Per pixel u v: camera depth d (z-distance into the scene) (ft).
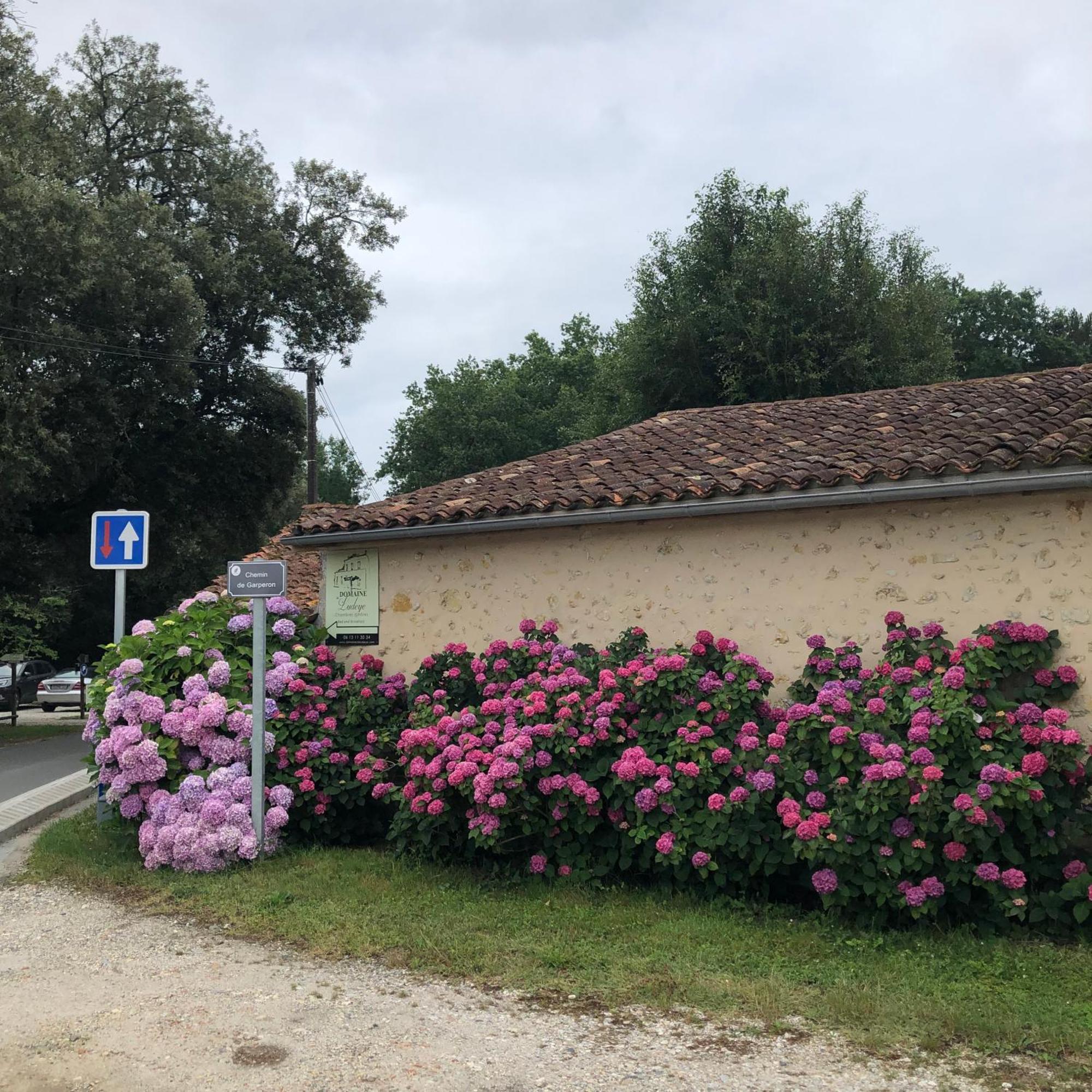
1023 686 19.97
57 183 54.24
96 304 56.49
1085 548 19.92
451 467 115.34
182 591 97.91
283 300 73.20
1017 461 20.13
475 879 21.65
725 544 24.48
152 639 26.22
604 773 20.88
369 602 30.27
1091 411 23.56
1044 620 20.22
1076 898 17.33
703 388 73.51
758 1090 12.17
